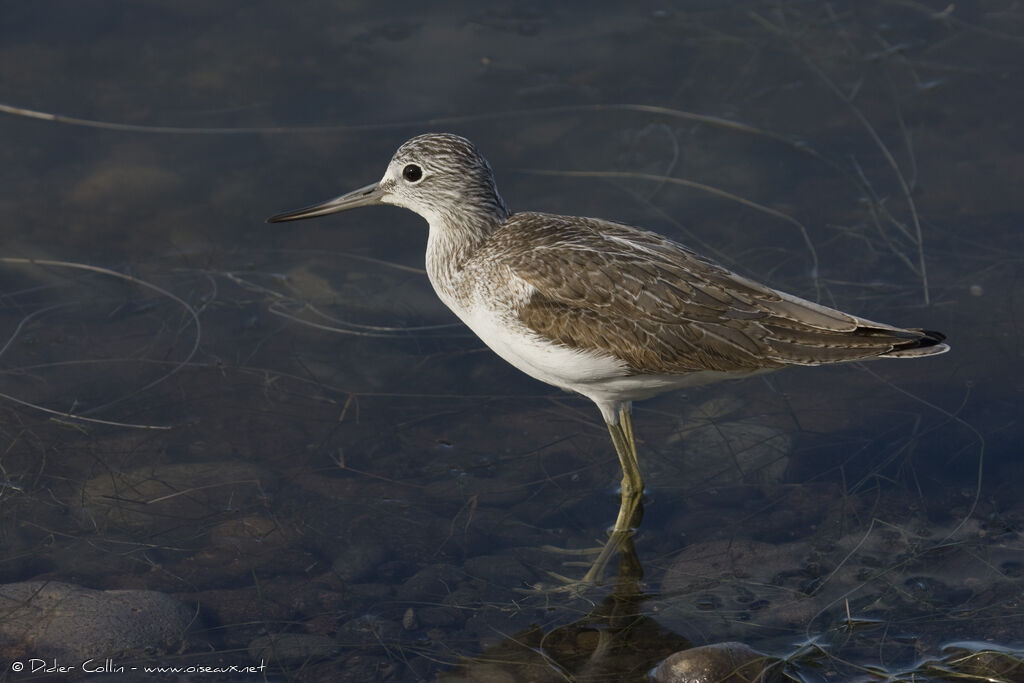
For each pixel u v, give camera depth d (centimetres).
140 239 1388
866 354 950
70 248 1367
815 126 1566
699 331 973
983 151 1494
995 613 899
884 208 1409
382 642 896
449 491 1070
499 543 1008
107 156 1496
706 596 938
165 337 1262
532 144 1541
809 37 1741
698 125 1574
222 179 1473
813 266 1325
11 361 1213
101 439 1121
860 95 1619
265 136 1541
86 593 920
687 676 832
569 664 870
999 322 1237
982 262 1316
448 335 1286
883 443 1108
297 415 1166
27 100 1576
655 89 1644
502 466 1105
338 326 1288
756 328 969
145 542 998
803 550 983
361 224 1436
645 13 1800
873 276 1306
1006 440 1098
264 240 1399
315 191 1453
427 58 1689
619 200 1440
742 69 1680
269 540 1005
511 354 1052
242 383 1205
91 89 1606
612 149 1531
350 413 1170
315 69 1658
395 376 1225
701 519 1033
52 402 1167
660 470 1104
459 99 1614
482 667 870
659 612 924
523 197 1448
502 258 1032
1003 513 1009
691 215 1414
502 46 1719
